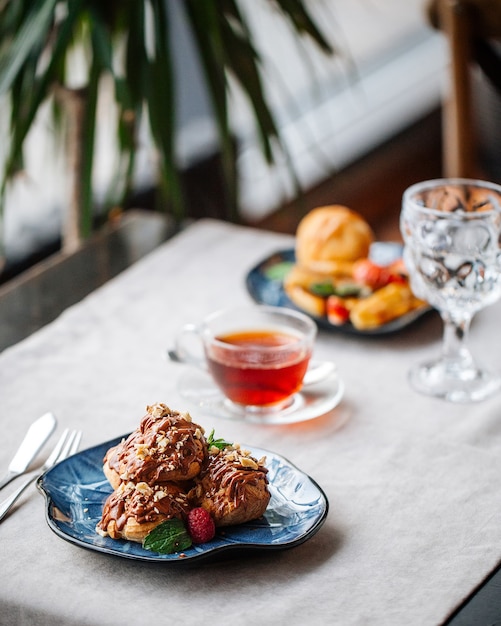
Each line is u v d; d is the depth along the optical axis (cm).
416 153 369
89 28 164
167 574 103
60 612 100
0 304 144
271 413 123
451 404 125
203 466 107
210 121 277
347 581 103
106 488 110
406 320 138
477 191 132
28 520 109
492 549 106
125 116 166
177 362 130
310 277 144
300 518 106
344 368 132
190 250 157
